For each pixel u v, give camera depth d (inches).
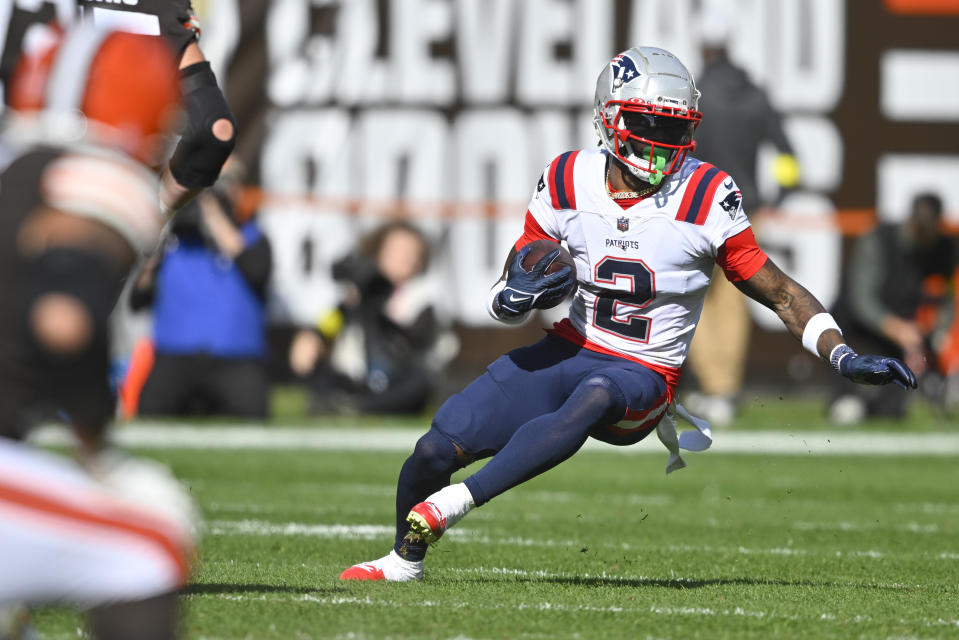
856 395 1658.5
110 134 330.3
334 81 1764.3
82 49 334.6
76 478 301.6
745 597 583.2
